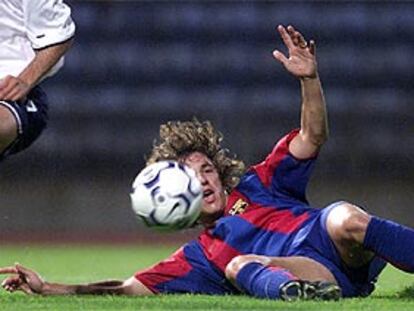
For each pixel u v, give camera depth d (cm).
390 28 5775
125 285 1875
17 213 5400
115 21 5750
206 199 1856
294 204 1862
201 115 5706
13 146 2061
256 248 1833
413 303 1728
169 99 5697
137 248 4519
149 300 1742
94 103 5622
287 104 5691
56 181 5456
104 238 5072
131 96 5669
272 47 5775
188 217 1731
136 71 5712
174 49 5759
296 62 1858
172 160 1872
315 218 1820
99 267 3519
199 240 1891
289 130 5681
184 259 1878
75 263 3716
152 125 5659
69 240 4966
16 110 2014
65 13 2066
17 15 2050
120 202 5522
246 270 1745
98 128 5591
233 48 5772
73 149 5522
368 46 5766
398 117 5666
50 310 1627
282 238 1825
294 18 5812
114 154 5569
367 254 1789
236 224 1848
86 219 5466
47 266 3559
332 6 5812
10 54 2055
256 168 1892
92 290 1869
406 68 5728
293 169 1864
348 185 5547
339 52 5756
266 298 1709
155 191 1720
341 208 1781
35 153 5438
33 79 2034
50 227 5422
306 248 1803
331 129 5612
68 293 1859
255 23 5797
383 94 5691
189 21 5788
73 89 5622
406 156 5594
